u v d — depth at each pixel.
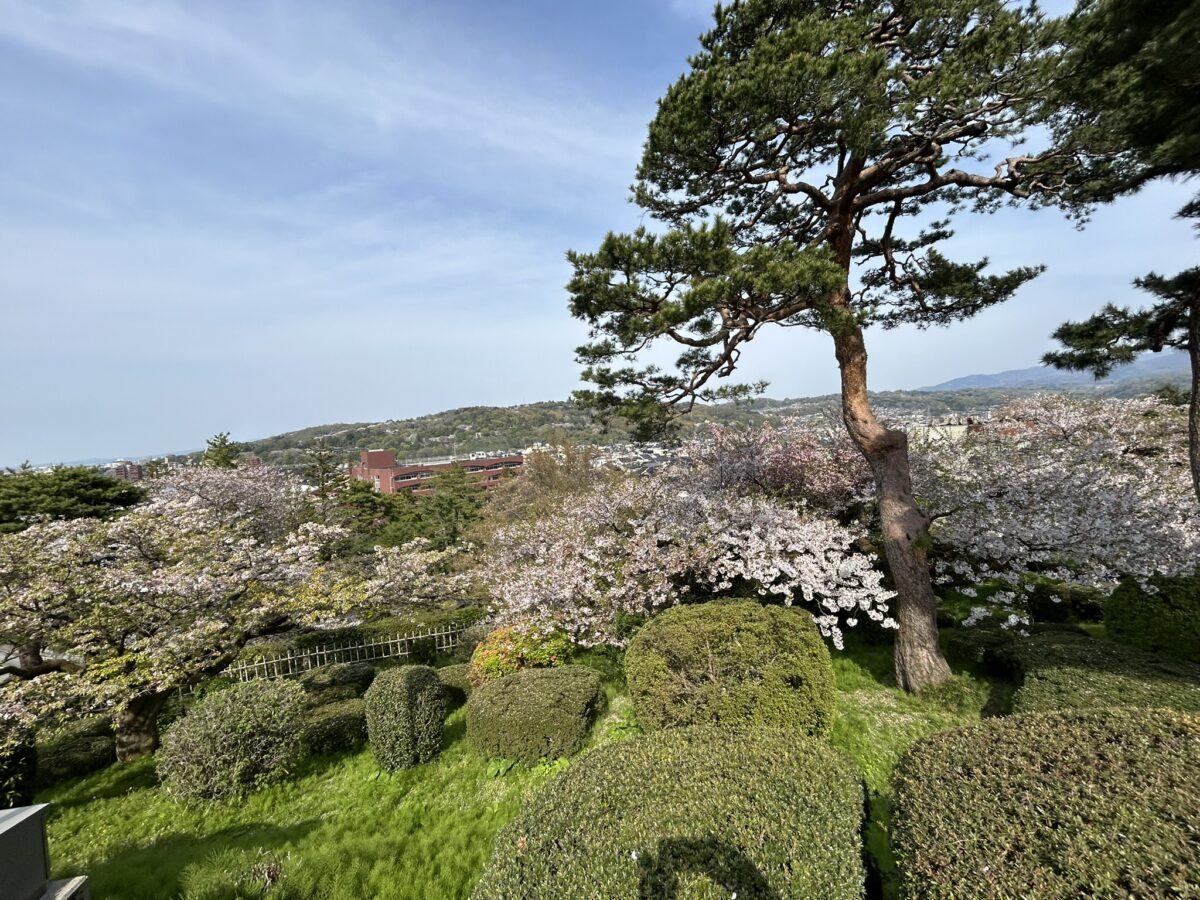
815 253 4.99
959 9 4.99
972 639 6.55
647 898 2.22
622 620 7.35
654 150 5.61
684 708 4.74
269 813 4.85
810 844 2.50
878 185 6.90
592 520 8.35
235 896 3.34
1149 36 3.95
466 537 21.61
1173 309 5.32
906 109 4.82
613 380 6.34
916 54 5.48
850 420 6.51
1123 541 7.16
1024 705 4.59
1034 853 2.17
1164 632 5.91
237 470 14.96
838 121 5.01
